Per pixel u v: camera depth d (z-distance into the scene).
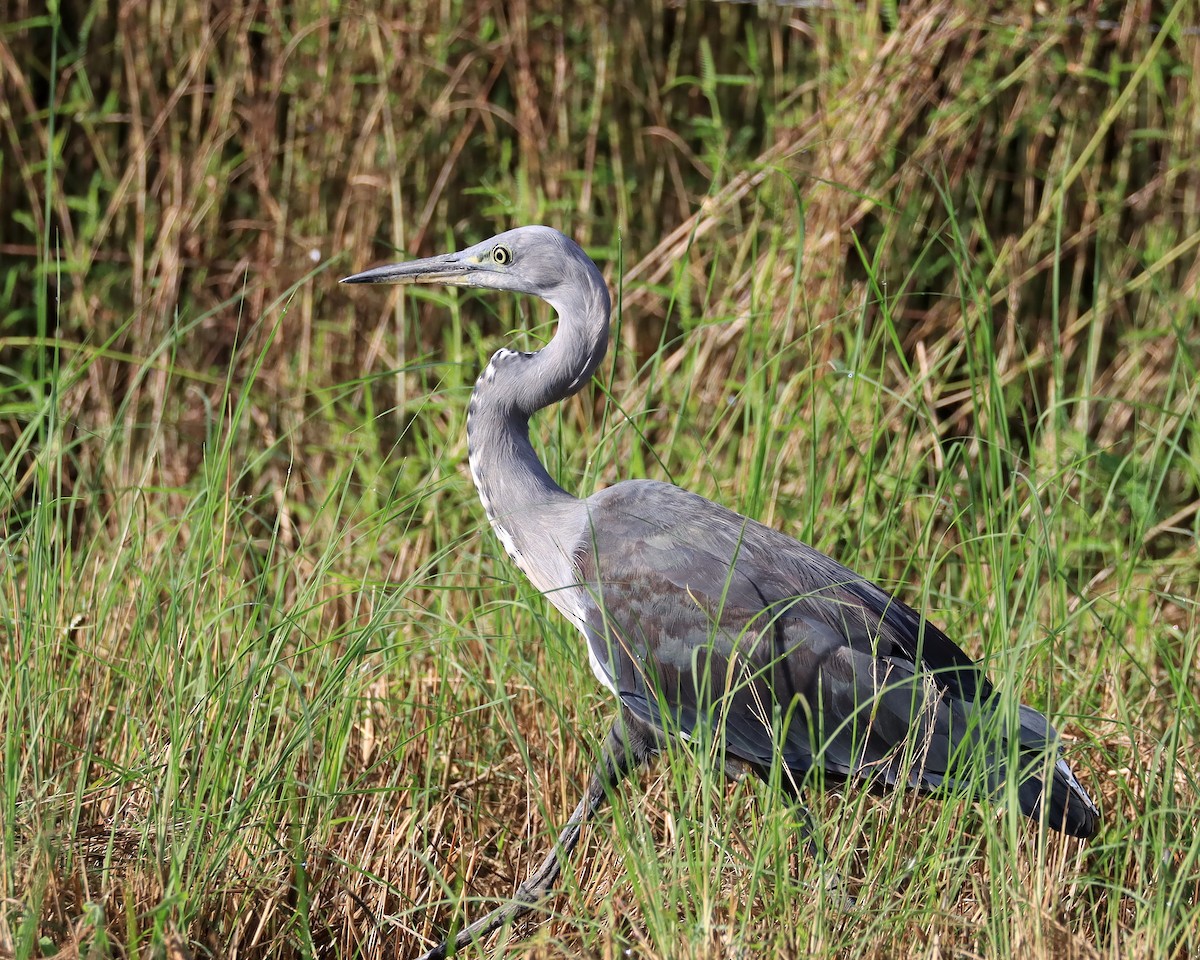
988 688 7.66
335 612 9.76
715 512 8.02
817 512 10.00
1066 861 7.45
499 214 13.13
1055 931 6.45
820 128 12.50
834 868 6.80
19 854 6.49
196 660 8.13
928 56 12.23
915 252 12.92
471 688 9.07
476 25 13.52
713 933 6.30
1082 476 10.43
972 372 9.05
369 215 13.14
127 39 13.31
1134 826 7.16
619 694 7.70
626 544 7.87
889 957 6.52
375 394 12.86
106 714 8.10
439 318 13.24
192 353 13.25
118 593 9.07
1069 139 12.86
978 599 8.88
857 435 11.11
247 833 7.16
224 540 8.56
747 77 13.06
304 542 9.01
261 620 9.26
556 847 7.06
